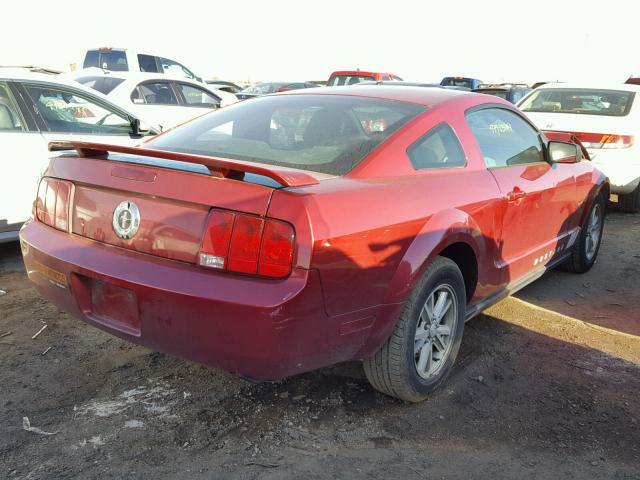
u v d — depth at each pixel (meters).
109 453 2.55
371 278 2.56
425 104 3.35
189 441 2.65
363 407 2.99
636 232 7.11
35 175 5.10
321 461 2.56
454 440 2.75
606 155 7.58
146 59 14.21
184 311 2.36
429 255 2.82
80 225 2.75
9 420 2.75
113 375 3.20
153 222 2.48
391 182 2.80
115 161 2.66
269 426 2.79
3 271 4.80
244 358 2.35
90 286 2.71
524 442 2.76
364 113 3.22
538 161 4.20
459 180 3.19
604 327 4.18
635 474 2.57
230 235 2.31
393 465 2.56
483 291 3.51
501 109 3.89
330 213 2.37
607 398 3.19
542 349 3.75
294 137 3.08
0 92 5.07
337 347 2.53
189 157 2.39
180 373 3.24
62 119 5.45
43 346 3.50
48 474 2.40
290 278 2.28
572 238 4.84
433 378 3.07
